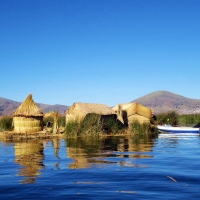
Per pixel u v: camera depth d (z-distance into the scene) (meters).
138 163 12.57
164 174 10.32
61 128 31.17
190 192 8.09
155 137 26.75
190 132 32.09
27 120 28.61
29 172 10.68
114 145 19.59
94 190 8.30
